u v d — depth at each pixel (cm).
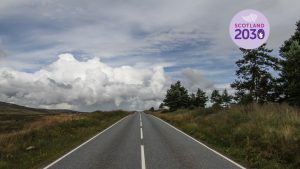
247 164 1074
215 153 1301
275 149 1214
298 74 2906
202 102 8594
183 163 1077
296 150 1116
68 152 1341
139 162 1099
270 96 3794
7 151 1369
